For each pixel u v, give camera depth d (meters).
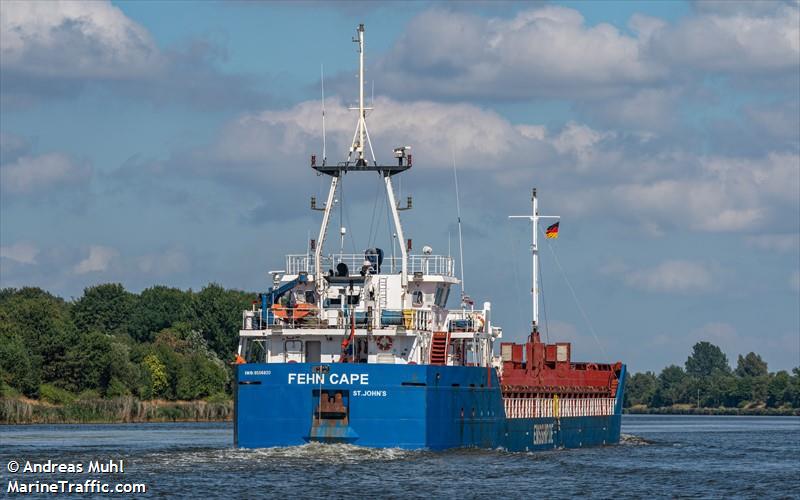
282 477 198.75
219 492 185.62
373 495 184.62
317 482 194.50
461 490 193.12
